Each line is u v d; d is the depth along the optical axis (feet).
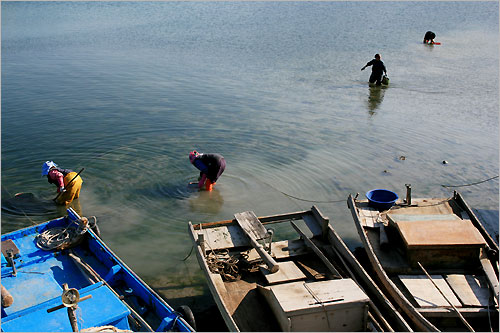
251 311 23.98
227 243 28.48
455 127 56.54
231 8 164.66
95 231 32.14
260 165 44.96
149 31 119.24
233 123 55.72
